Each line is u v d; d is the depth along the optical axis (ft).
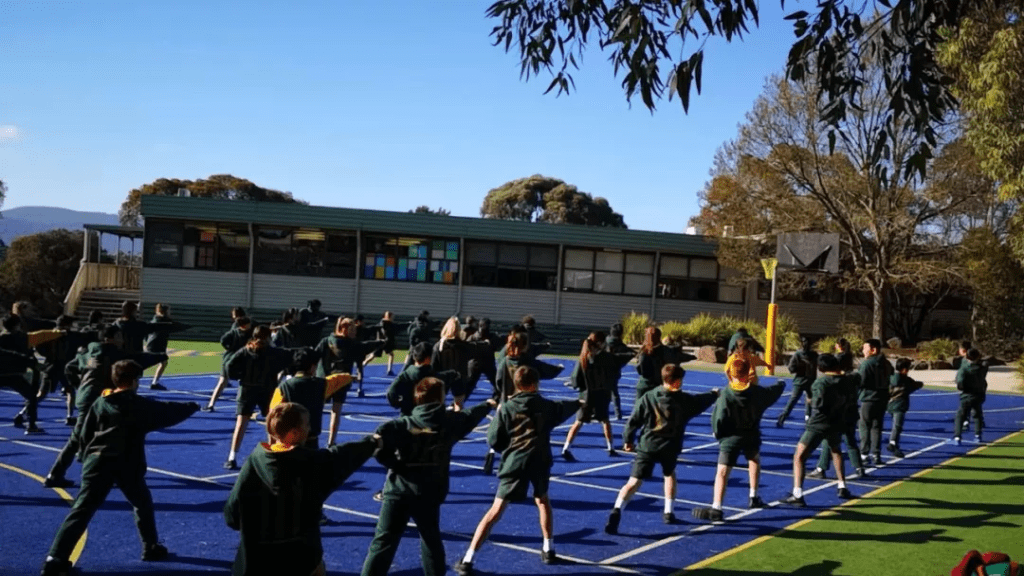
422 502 20.54
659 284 119.96
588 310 118.52
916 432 57.00
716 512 31.01
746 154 107.96
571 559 25.86
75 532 22.08
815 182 107.65
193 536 26.55
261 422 49.73
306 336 54.39
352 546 26.07
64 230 174.09
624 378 86.22
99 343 36.58
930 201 106.32
